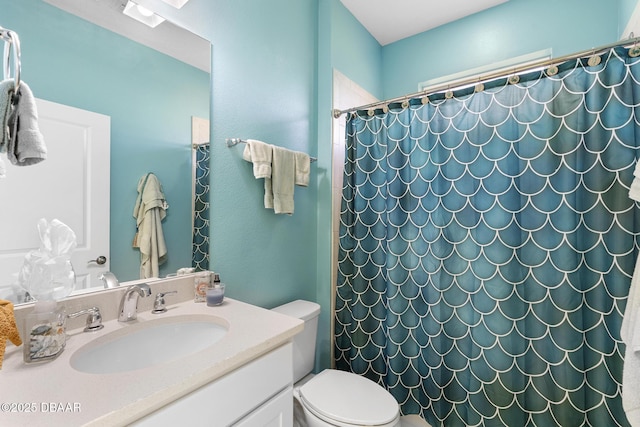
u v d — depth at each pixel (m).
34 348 0.70
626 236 1.10
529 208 1.27
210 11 1.28
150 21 1.09
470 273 1.40
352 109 1.78
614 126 1.13
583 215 1.18
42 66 0.85
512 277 1.30
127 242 1.04
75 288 0.91
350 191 1.77
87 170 0.94
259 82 1.50
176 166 1.17
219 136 1.31
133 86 1.05
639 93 1.10
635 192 0.99
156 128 1.11
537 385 1.25
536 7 1.92
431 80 2.27
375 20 2.17
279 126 1.61
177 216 1.17
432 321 1.50
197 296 1.17
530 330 1.27
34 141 0.70
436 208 1.50
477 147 1.39
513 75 1.33
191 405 0.67
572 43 1.82
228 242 1.35
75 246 0.86
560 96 1.22
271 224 1.57
